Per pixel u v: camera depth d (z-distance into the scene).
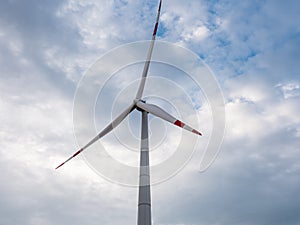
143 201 25.27
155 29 37.50
